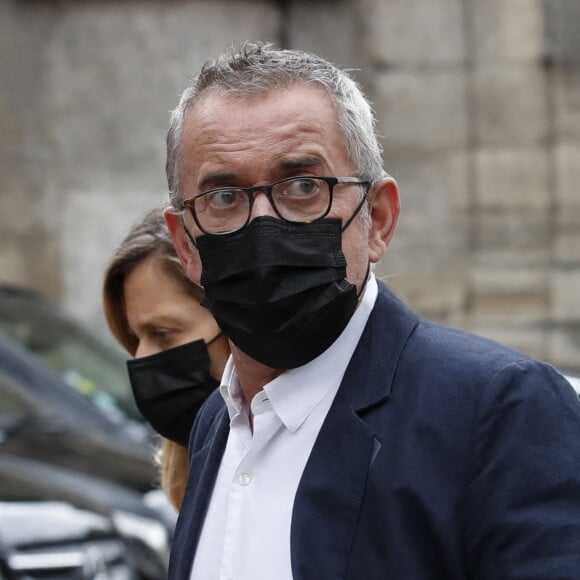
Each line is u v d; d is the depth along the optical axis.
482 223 21.03
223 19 21.14
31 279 20.97
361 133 4.93
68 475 11.48
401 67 21.08
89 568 10.14
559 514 4.24
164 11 21.14
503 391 4.45
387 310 4.91
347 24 21.17
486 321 21.02
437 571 4.36
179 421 6.76
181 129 5.06
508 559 4.25
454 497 4.36
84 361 14.57
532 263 20.98
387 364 4.72
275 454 4.82
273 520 4.71
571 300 20.88
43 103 21.09
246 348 4.86
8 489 10.89
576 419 4.46
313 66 4.91
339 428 4.65
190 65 21.12
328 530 4.50
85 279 21.09
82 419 13.44
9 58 21.00
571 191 20.88
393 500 4.42
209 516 5.21
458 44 21.03
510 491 4.30
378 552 4.42
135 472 11.92
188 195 5.00
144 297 6.75
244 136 4.77
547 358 20.84
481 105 21.03
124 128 21.16
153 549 10.45
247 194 4.76
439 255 21.05
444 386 4.55
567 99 20.94
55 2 21.09
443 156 21.05
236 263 4.74
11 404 13.48
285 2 21.27
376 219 5.14
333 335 4.77
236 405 5.21
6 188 20.94
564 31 20.92
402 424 4.56
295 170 4.76
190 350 6.67
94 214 21.12
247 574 4.70
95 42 21.14
